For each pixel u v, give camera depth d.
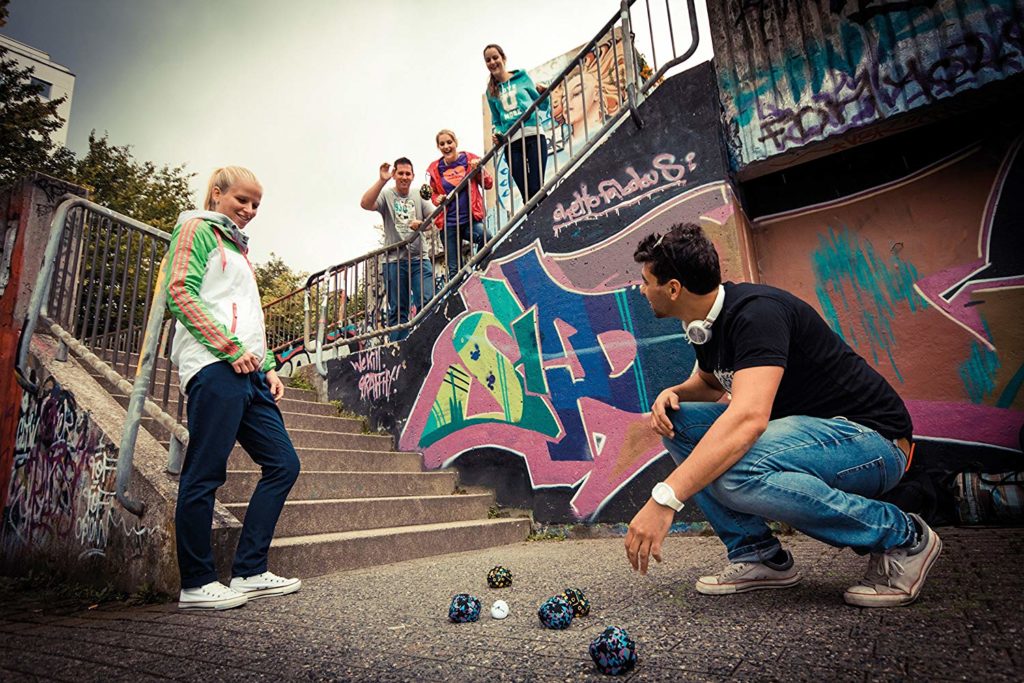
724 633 1.58
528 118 5.70
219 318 2.62
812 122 4.40
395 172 7.16
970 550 2.69
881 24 4.25
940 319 4.23
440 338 5.89
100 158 16.83
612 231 4.94
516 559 3.49
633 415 4.53
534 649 1.56
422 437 5.81
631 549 1.59
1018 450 3.81
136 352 5.01
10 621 2.29
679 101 4.80
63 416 3.55
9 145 14.03
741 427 1.61
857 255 4.61
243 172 2.93
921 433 4.14
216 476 2.46
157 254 3.62
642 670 1.33
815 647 1.40
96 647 1.79
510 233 5.63
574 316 5.00
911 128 4.41
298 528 3.55
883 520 1.71
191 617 2.19
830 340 1.85
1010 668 1.19
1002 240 4.11
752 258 4.77
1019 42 3.75
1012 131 4.17
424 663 1.48
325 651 1.63
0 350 4.20
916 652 1.32
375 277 6.75
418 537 3.80
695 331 1.94
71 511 3.28
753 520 2.09
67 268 4.31
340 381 6.82
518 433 5.13
